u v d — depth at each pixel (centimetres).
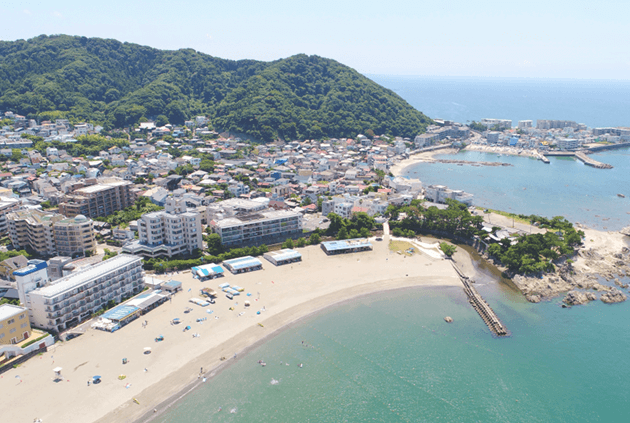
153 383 13575
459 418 12544
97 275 17412
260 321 17112
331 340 16025
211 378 13950
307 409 12781
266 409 12756
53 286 16425
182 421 12275
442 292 19762
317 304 18488
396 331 16650
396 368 14575
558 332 16662
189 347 15362
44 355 14738
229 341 15788
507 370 14525
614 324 17212
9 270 19850
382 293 19575
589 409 12938
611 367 14712
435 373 14362
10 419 11969
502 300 19088
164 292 19000
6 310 15050
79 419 12100
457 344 15875
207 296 18912
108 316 16650
